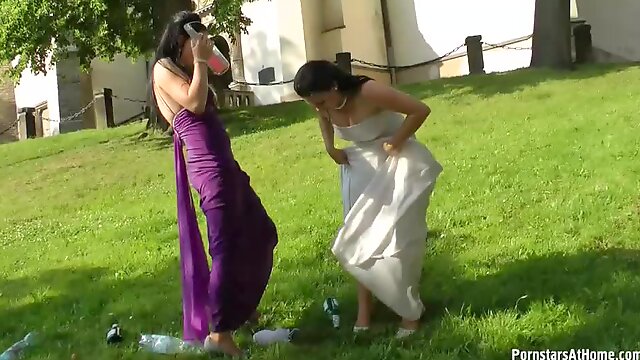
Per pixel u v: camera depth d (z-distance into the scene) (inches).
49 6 581.3
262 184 389.1
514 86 580.4
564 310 168.4
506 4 879.1
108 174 514.0
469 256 225.1
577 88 530.9
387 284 164.7
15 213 434.3
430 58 959.0
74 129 1007.6
